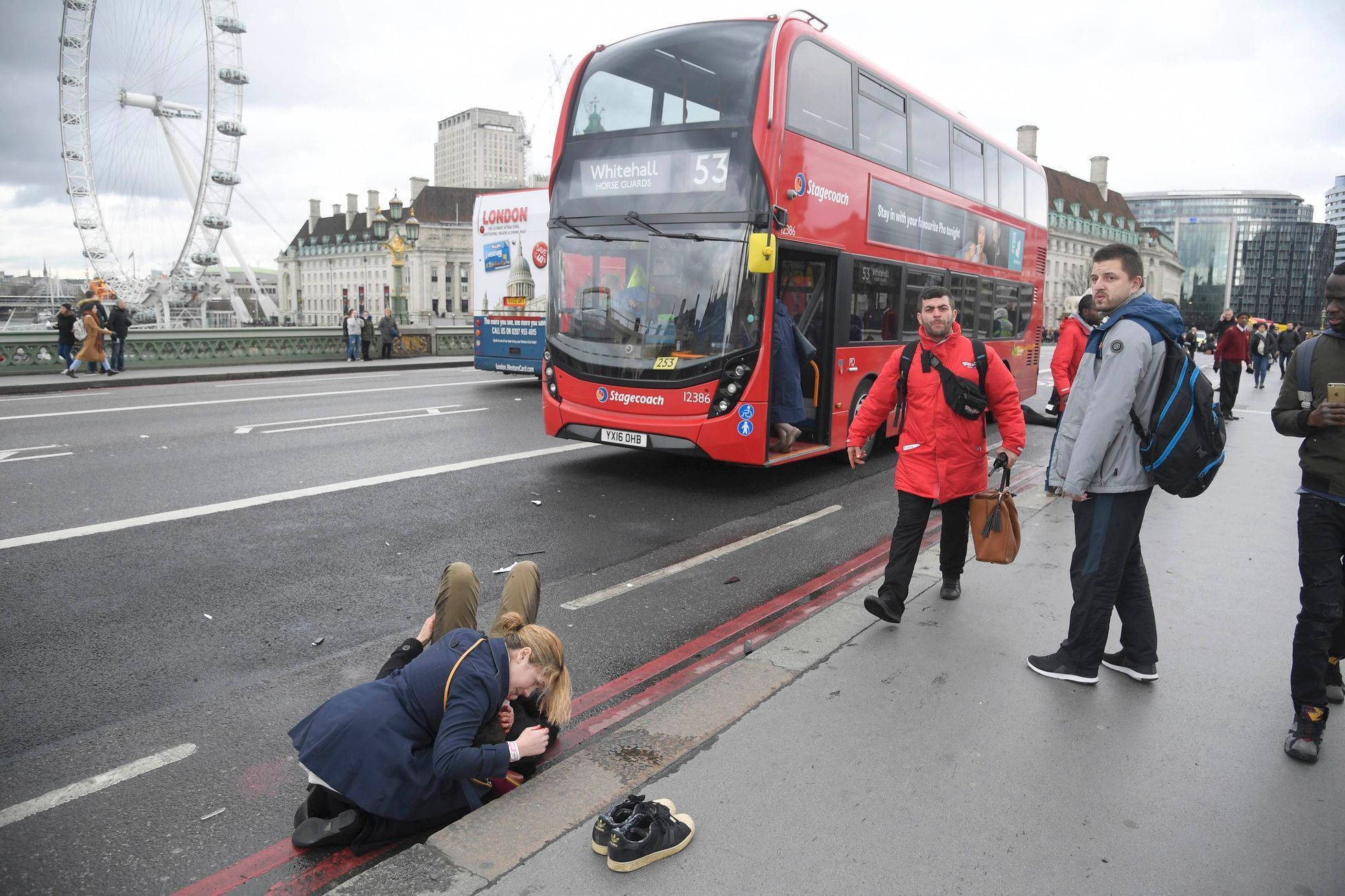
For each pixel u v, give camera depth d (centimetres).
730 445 782
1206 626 461
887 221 955
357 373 2242
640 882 248
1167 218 17600
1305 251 15575
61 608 500
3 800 313
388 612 509
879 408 475
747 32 780
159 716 379
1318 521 327
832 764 314
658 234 800
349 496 781
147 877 272
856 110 887
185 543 628
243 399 1495
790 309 855
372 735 278
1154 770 315
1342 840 275
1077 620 383
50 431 1088
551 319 878
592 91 854
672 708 358
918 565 568
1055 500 764
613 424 834
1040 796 296
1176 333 349
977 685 383
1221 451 344
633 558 627
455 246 13950
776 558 629
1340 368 324
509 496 804
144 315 5797
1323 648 324
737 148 758
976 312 1216
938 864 259
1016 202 1354
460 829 274
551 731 336
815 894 244
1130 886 251
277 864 278
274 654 447
